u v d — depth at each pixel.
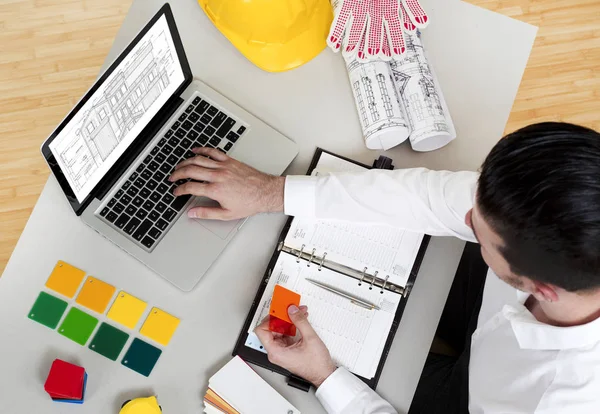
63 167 1.02
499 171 0.73
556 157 0.69
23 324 1.11
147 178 1.18
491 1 2.15
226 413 1.07
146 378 1.09
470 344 1.26
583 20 2.13
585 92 2.07
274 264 1.14
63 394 1.03
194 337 1.11
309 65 1.27
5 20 2.10
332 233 1.15
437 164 1.22
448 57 1.27
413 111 1.18
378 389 1.10
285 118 1.24
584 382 0.90
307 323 1.08
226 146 1.21
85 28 2.10
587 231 0.69
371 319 1.12
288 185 1.14
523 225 0.72
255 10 1.16
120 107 1.08
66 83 2.06
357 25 1.21
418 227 1.14
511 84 1.26
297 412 1.07
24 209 1.95
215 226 1.16
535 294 0.86
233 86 1.26
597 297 0.80
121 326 1.12
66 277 1.13
